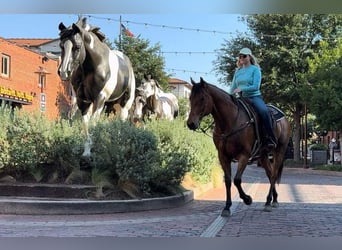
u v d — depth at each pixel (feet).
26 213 32.32
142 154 36.50
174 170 38.78
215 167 59.16
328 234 26.05
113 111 45.55
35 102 128.36
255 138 32.48
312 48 128.77
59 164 38.37
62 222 29.68
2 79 113.80
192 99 30.89
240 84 34.04
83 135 37.81
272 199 37.96
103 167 36.70
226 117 31.35
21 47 122.21
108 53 39.60
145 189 37.27
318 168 107.04
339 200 43.78
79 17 38.11
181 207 37.78
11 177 37.78
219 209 36.60
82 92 39.37
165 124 42.83
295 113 137.80
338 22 128.57
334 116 100.68
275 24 128.47
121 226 28.45
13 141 37.22
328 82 102.06
